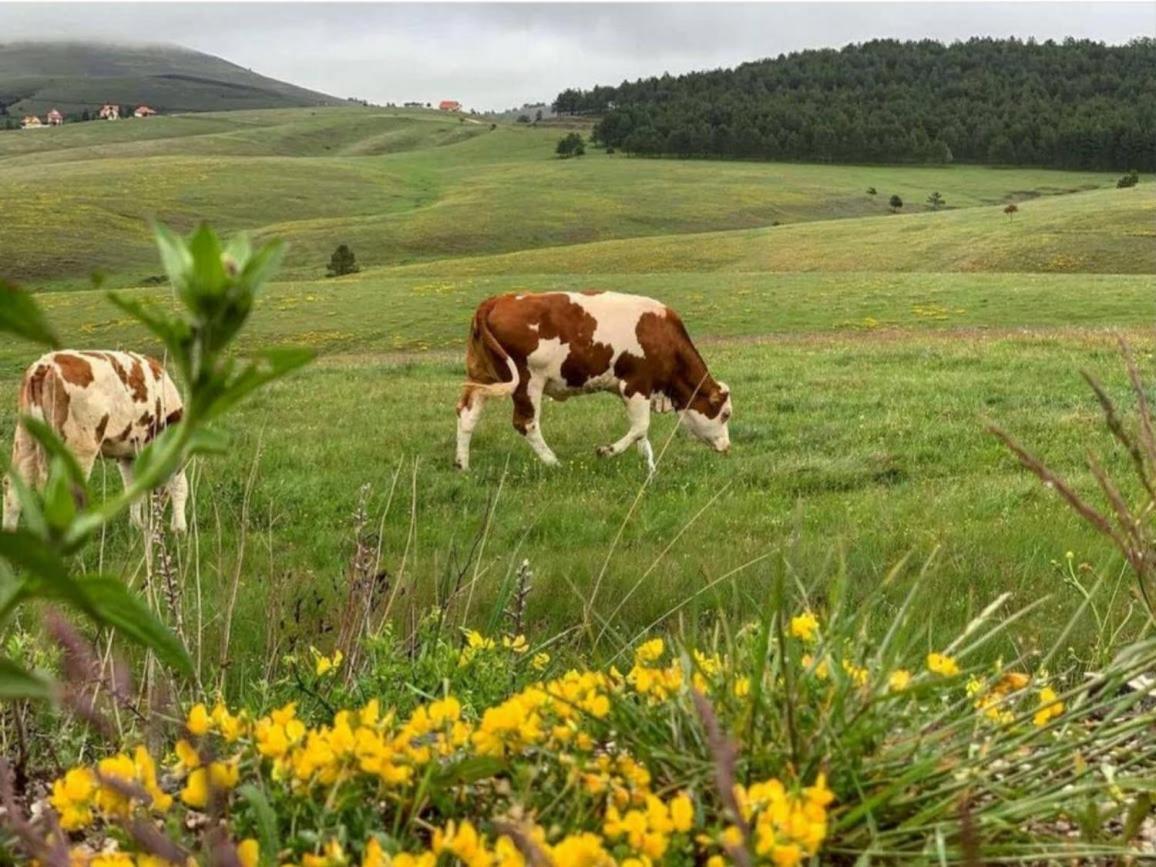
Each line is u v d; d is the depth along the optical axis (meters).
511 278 54.56
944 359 21.27
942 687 2.11
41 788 2.21
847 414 15.12
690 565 6.93
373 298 47.88
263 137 185.75
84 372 8.45
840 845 1.76
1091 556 6.90
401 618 4.28
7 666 0.91
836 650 2.19
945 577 6.49
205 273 0.75
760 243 74.38
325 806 1.64
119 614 0.87
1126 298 39.56
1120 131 147.75
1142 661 2.08
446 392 18.77
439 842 1.39
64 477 0.83
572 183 127.56
